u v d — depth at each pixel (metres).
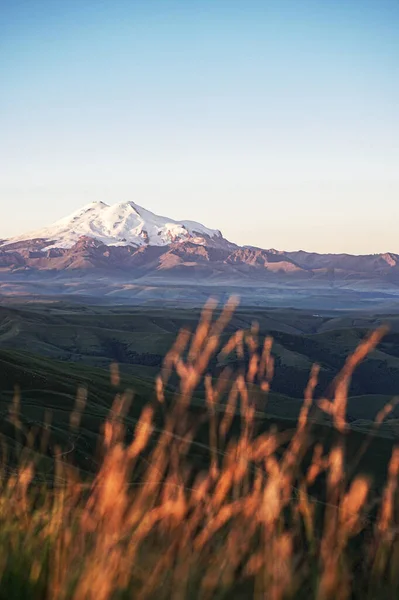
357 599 3.90
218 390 4.40
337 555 3.95
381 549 3.97
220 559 4.20
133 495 4.43
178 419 4.45
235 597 4.06
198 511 4.35
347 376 4.15
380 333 4.08
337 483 4.14
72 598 4.21
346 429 4.20
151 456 4.45
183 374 4.38
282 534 4.12
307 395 4.29
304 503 4.12
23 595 4.48
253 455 4.30
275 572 3.93
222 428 4.41
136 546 4.31
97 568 4.18
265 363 4.35
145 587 4.09
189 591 4.06
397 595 3.90
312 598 3.92
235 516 4.27
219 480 4.32
